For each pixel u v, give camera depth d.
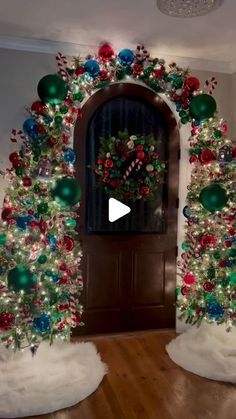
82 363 2.72
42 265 2.55
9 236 2.52
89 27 2.73
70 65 3.07
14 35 2.88
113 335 3.38
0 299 2.47
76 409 2.25
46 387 2.37
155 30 2.76
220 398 2.38
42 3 2.37
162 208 3.46
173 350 3.00
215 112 2.93
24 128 2.69
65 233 2.82
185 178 3.40
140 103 3.36
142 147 3.30
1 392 2.29
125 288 3.42
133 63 2.96
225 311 2.96
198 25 2.66
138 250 3.43
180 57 3.29
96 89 3.09
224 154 2.89
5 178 2.88
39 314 2.53
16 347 2.50
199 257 3.07
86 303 3.34
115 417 2.18
